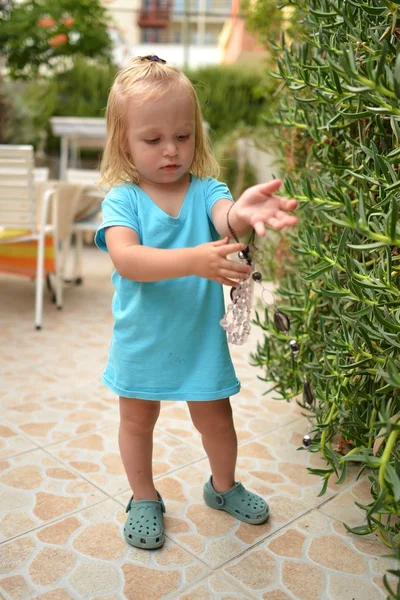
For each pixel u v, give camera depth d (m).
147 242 1.18
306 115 1.47
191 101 1.14
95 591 1.11
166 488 1.48
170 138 1.12
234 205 1.01
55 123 4.82
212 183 1.26
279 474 1.56
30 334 2.77
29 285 3.85
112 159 1.21
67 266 4.51
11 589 1.11
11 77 6.14
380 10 1.00
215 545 1.26
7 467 1.56
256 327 3.00
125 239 1.13
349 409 1.33
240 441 1.75
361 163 1.23
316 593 1.12
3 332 2.79
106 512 1.37
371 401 1.25
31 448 1.67
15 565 1.18
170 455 1.65
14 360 2.41
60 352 2.53
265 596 1.11
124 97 1.14
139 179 1.22
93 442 1.72
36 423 1.84
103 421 1.87
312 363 1.44
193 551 1.24
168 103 1.10
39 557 1.21
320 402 1.42
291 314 1.63
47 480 1.50
